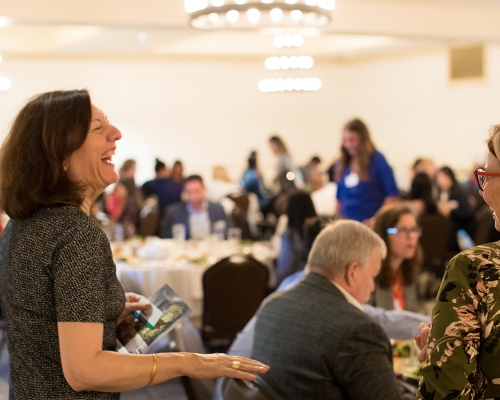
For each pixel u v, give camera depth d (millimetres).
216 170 8820
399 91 11141
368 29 6871
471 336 1071
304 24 4383
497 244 1146
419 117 10898
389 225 2842
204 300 4062
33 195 1254
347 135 4859
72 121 1279
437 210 6074
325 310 1857
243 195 8273
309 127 11828
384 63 11273
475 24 7293
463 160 10328
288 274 4148
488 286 1083
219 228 5582
